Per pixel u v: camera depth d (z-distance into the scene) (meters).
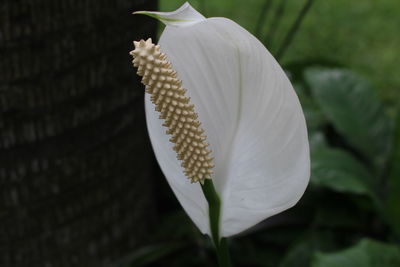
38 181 0.74
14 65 0.67
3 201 0.74
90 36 0.69
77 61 0.69
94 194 0.80
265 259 0.90
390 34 1.73
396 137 0.87
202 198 0.46
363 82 1.01
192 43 0.44
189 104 0.42
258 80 0.43
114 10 0.69
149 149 0.90
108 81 0.73
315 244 0.87
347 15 1.81
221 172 0.45
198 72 0.44
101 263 0.85
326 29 1.74
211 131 0.45
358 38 1.71
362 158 1.01
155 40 0.81
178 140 0.43
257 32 0.94
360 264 0.74
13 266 0.80
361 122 0.99
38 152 0.72
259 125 0.44
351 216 0.91
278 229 0.92
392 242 0.90
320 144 0.97
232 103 0.44
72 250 0.82
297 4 1.84
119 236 0.86
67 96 0.70
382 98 1.47
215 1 1.87
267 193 0.44
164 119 0.44
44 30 0.66
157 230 0.96
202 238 0.91
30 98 0.69
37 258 0.80
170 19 0.42
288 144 0.43
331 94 1.00
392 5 1.87
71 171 0.76
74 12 0.67
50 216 0.78
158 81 0.41
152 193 0.95
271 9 1.81
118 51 0.73
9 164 0.72
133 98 0.78
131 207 0.87
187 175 0.44
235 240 0.91
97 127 0.75
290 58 1.59
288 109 0.42
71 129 0.73
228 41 0.43
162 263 0.92
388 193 0.87
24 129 0.70
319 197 0.93
